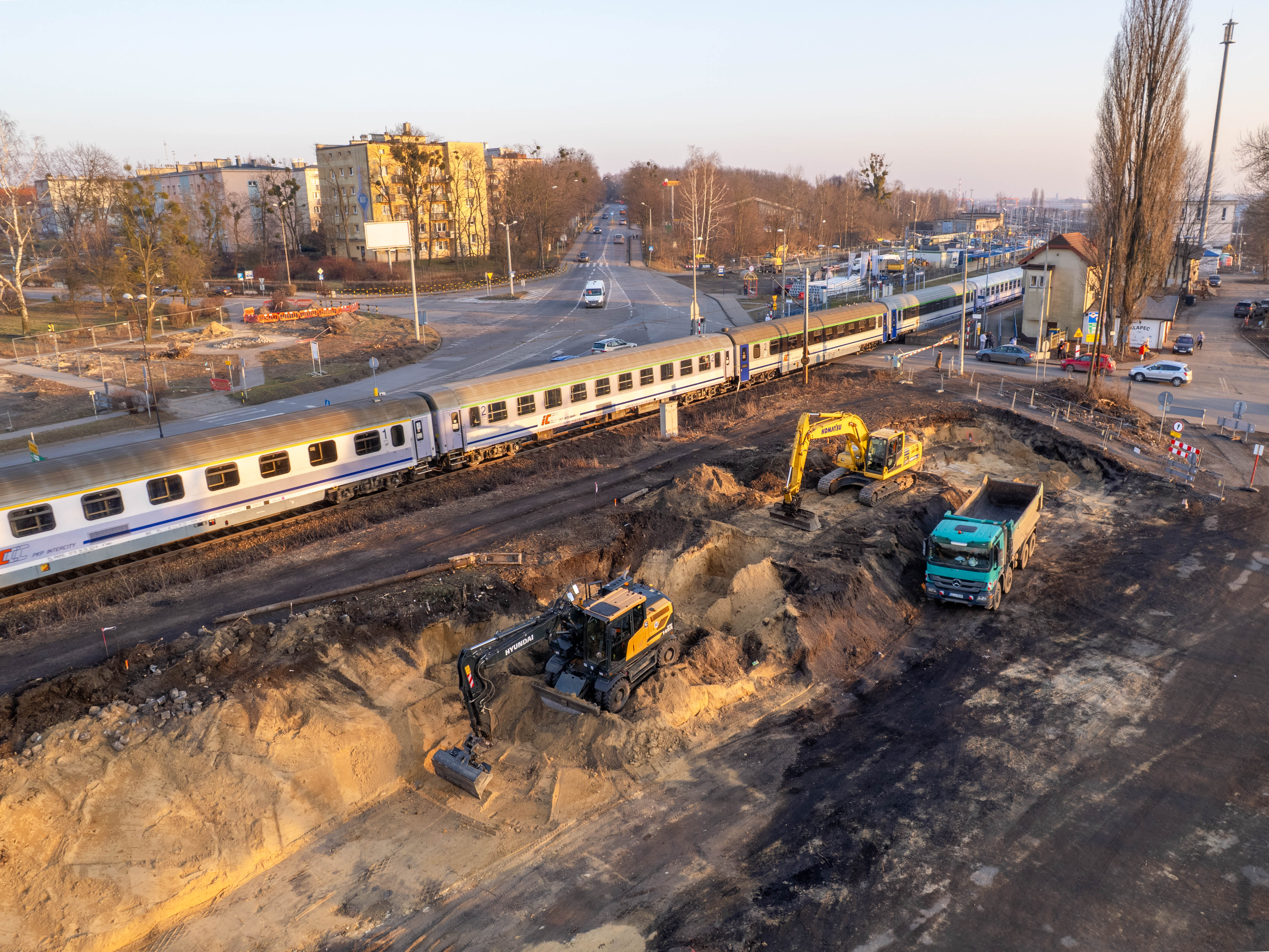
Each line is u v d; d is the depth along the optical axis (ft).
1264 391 159.22
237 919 45.01
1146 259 183.52
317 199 488.02
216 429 86.12
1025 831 50.29
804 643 69.87
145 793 49.85
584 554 81.66
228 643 61.67
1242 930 42.86
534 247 428.15
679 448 121.49
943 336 218.38
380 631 65.92
